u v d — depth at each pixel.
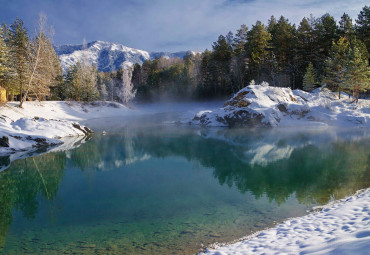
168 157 17.81
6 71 38.06
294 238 5.39
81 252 6.17
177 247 6.23
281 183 11.45
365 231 4.46
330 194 9.71
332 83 43.03
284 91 38.38
